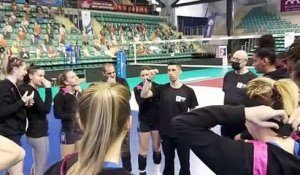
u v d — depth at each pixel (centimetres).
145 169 425
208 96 941
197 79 1385
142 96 406
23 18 1612
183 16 2523
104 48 1753
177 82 399
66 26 1761
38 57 1448
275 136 115
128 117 122
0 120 319
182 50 2056
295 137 114
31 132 361
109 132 113
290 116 109
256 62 327
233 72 396
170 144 392
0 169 106
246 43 1959
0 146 109
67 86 372
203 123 108
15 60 323
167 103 390
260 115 106
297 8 2364
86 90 124
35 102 354
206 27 2320
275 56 318
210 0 2366
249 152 107
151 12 2366
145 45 1928
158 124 406
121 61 1396
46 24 1678
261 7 2577
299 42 133
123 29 2030
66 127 363
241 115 107
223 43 2327
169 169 401
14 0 1644
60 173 115
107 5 2073
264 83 133
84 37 1730
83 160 112
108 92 117
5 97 315
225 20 2608
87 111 117
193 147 108
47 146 376
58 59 1460
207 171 435
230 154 105
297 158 107
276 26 2422
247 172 105
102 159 111
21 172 329
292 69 131
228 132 202
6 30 1499
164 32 2236
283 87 122
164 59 1830
